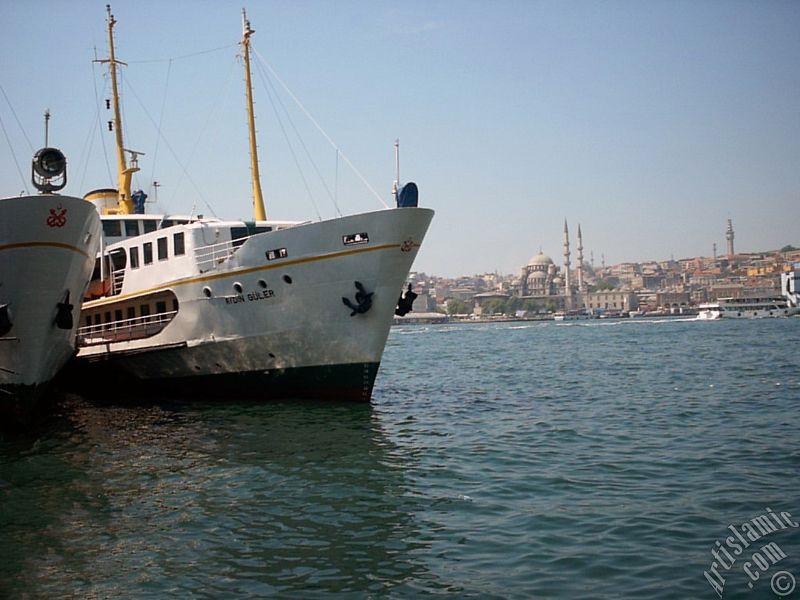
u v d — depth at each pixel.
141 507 14.17
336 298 23.92
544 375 39.03
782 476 15.43
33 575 10.95
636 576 10.46
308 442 19.73
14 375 20.83
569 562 10.98
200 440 20.25
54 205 19.08
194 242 26.33
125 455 18.67
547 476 15.95
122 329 28.80
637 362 46.16
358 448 19.00
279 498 14.52
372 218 23.03
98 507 14.25
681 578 10.38
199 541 12.19
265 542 12.06
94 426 22.83
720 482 15.07
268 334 25.03
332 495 14.66
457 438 20.34
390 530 12.53
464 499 14.27
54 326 21.03
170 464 17.58
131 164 35.69
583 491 14.70
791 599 9.70
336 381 25.03
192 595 10.12
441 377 39.06
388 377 39.62
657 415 23.81
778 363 41.88
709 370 38.97
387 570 10.84
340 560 11.24
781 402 26.00
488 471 16.52
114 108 35.00
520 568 10.81
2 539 12.52
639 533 12.11
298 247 23.84
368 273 23.44
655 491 14.56
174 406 26.23
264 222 27.83
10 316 19.89
